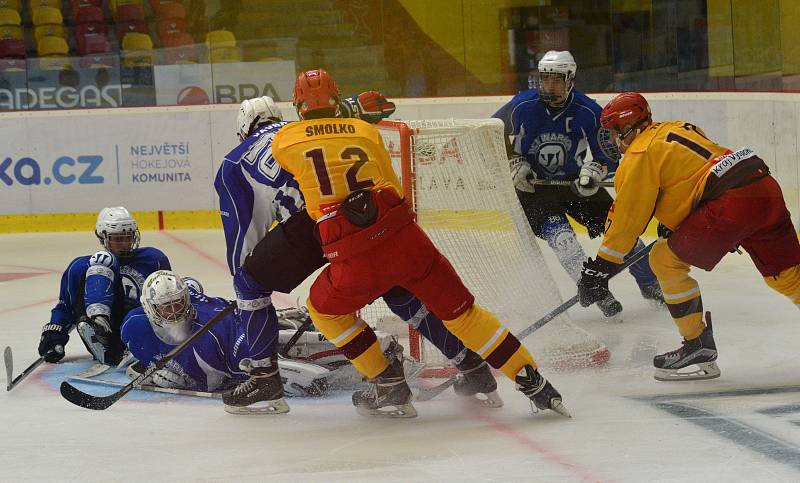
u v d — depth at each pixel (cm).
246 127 853
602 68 2094
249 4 2383
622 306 1250
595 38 2100
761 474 617
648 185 839
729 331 1098
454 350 806
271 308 811
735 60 1866
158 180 2278
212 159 2272
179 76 2339
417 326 812
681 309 879
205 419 822
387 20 2298
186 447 739
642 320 1170
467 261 978
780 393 824
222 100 2341
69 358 1105
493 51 2231
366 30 2305
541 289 996
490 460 671
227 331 902
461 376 825
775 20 1788
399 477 644
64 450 742
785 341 1038
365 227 713
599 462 655
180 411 852
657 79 2027
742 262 1581
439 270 739
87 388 955
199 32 2386
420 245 730
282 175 789
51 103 2333
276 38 2364
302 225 774
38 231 2298
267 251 780
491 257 983
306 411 841
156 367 838
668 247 862
